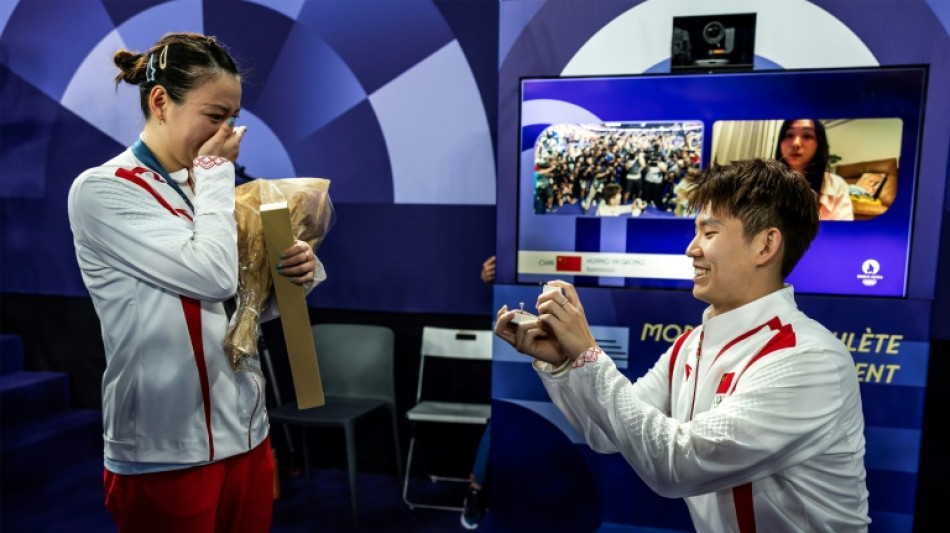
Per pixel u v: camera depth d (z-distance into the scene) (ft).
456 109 10.87
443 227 11.11
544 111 8.06
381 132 11.18
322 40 11.25
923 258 7.22
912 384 7.32
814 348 3.21
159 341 4.12
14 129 12.55
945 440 9.41
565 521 8.47
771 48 7.41
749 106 7.50
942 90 7.00
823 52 7.29
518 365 8.46
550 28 7.98
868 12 7.13
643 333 7.98
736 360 3.49
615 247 8.01
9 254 12.82
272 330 11.62
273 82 11.50
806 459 3.19
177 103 3.98
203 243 3.85
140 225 3.90
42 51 12.26
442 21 10.78
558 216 8.15
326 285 11.65
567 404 3.73
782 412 3.10
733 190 3.41
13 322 12.82
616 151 7.89
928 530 9.55
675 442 3.18
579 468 8.41
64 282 12.60
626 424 3.27
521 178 8.21
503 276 8.40
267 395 11.64
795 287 7.58
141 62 4.14
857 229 7.34
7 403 11.16
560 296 3.43
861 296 7.40
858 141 7.25
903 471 7.43
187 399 4.22
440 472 11.31
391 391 10.62
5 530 9.00
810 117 7.36
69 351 12.54
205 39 4.12
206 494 4.33
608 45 7.84
